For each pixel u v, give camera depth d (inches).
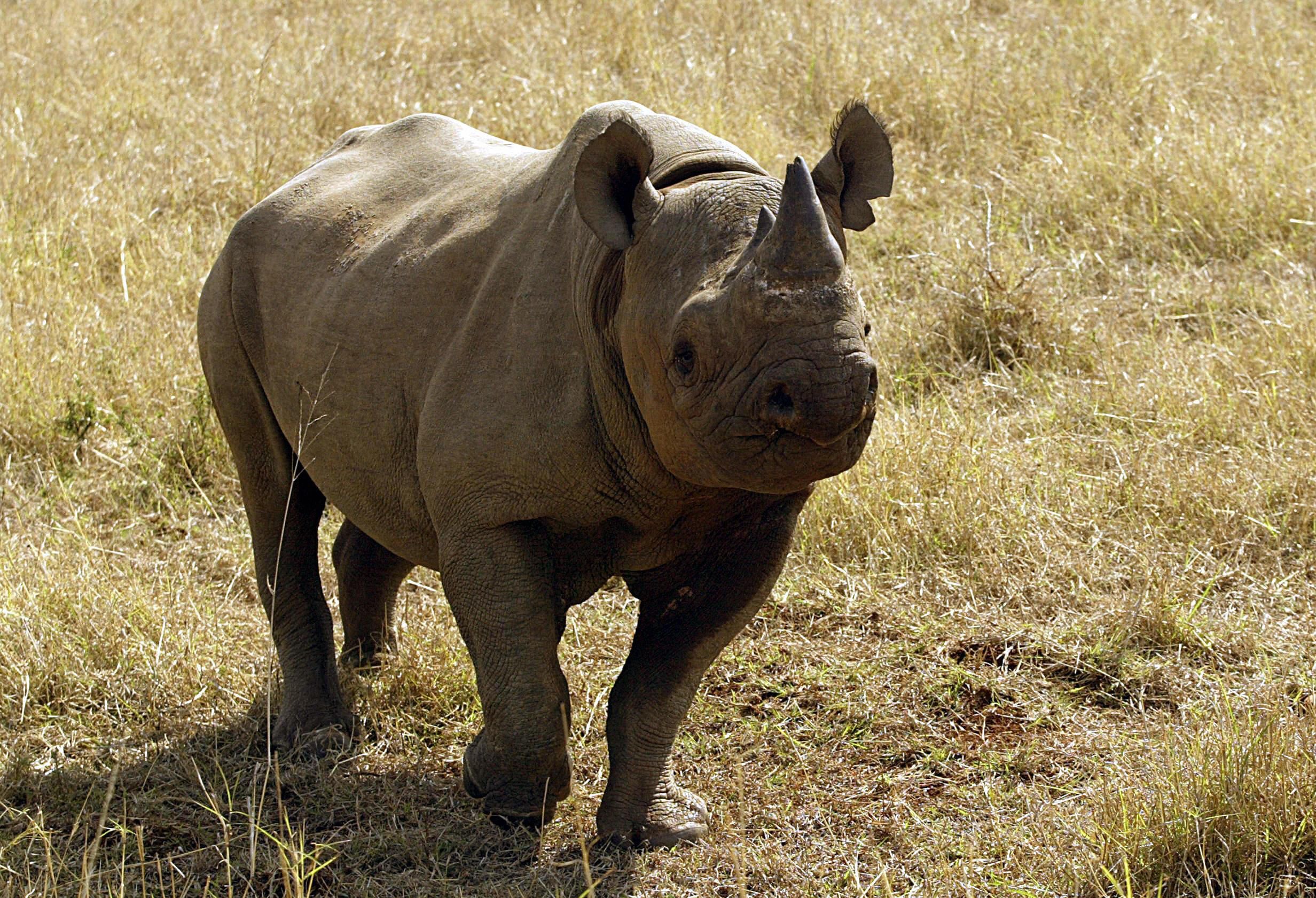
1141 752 422.0
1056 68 999.6
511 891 375.6
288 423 452.4
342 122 988.6
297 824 419.5
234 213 900.0
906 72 1008.2
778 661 498.3
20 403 671.8
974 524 547.5
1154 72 968.9
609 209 333.4
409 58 1126.4
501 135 949.8
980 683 471.8
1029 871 371.2
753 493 369.4
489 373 372.8
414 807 419.5
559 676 380.2
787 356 284.7
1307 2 1129.4
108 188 892.0
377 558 499.5
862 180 344.5
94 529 609.6
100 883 382.9
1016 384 674.8
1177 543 539.8
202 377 697.6
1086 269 773.9
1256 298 713.0
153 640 515.5
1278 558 521.0
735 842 396.5
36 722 478.9
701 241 320.2
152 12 1245.7
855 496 564.7
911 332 711.1
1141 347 679.7
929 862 384.5
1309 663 463.5
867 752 446.3
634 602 539.5
